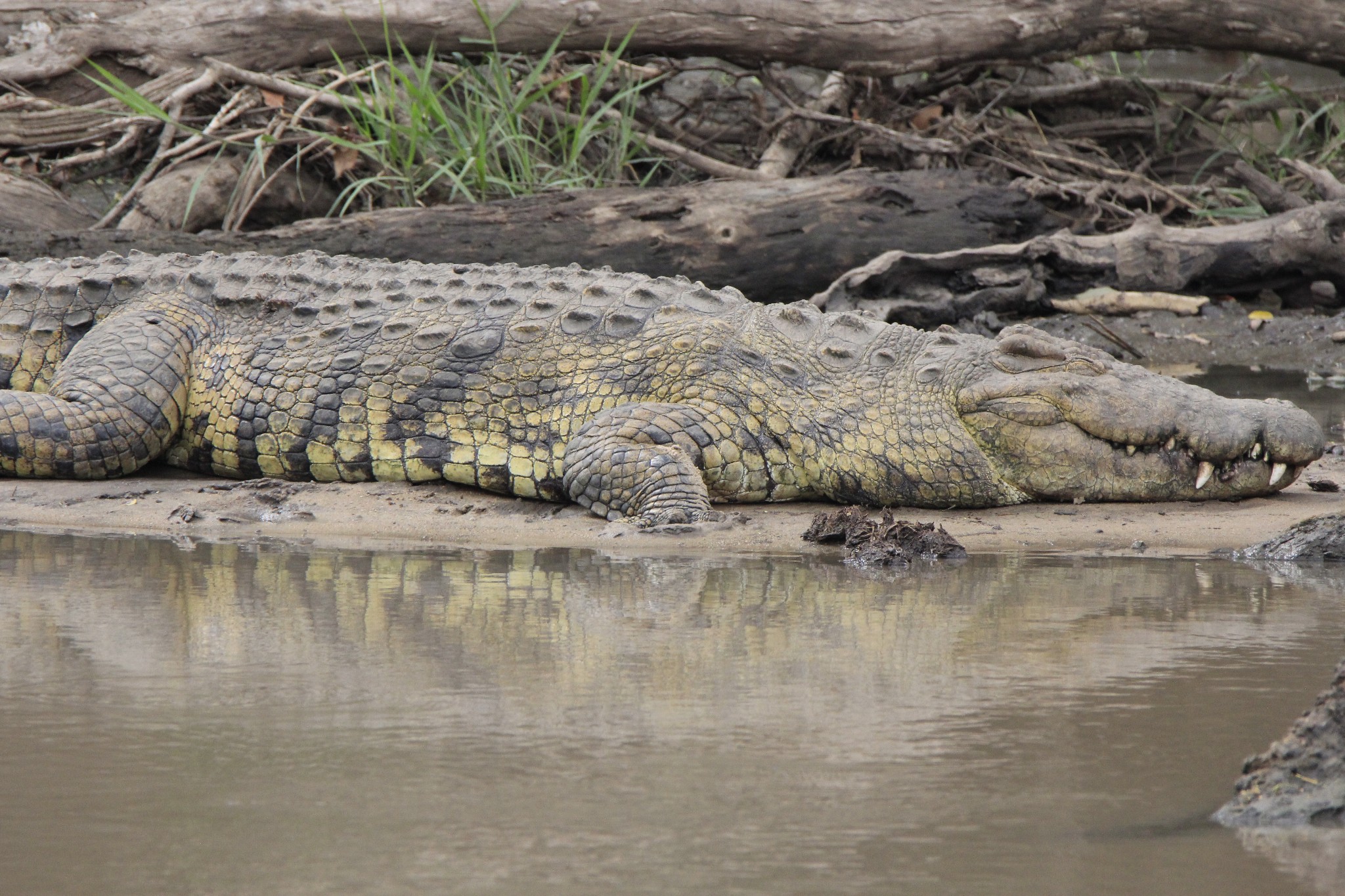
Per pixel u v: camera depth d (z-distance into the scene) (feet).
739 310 59.52
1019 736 29.78
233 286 63.77
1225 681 33.83
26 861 23.68
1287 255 98.99
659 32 100.99
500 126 98.68
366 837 24.57
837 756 28.53
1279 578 46.47
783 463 57.47
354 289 63.05
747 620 40.19
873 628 39.27
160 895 22.41
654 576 46.65
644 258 89.97
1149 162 119.96
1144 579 46.26
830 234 91.71
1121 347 90.74
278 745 29.17
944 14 102.37
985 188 95.40
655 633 38.55
